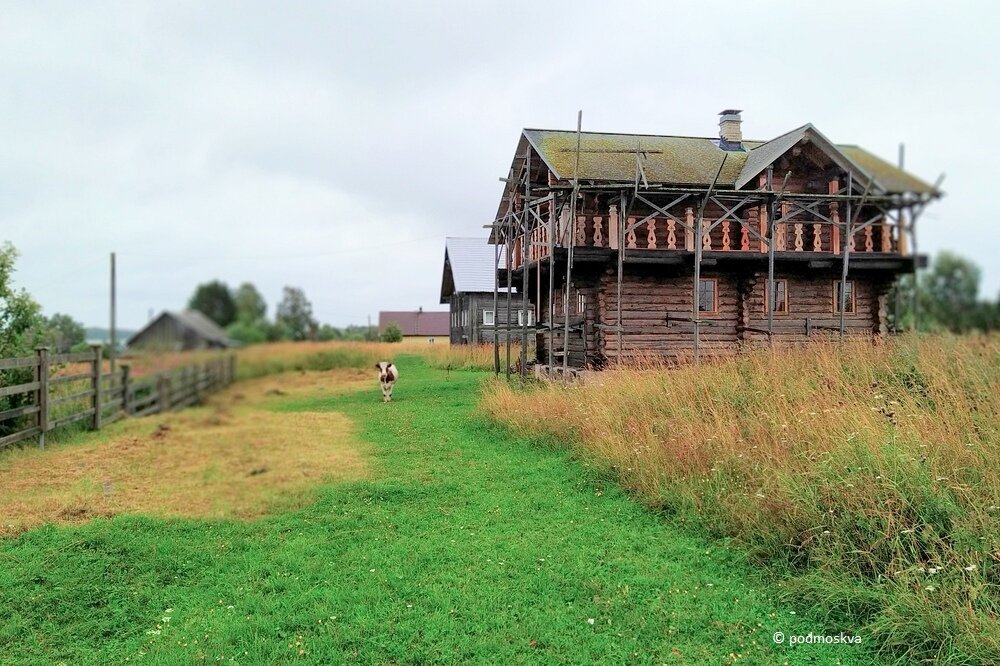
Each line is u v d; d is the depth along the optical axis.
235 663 4.53
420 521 7.41
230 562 6.23
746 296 18.98
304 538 6.84
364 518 7.50
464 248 37.84
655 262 17.52
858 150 16.09
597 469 8.91
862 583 5.12
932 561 5.02
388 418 14.14
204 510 7.57
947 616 4.45
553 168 17.95
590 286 19.34
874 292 20.00
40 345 11.36
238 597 5.55
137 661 4.60
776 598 5.33
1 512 7.37
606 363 18.39
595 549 6.41
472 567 6.04
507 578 5.80
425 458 10.48
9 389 10.07
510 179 21.05
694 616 5.06
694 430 8.55
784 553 5.87
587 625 4.98
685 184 18.00
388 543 6.71
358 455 10.54
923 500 5.57
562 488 8.54
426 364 27.23
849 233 16.33
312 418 13.30
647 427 9.17
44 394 11.09
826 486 6.09
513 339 30.39
